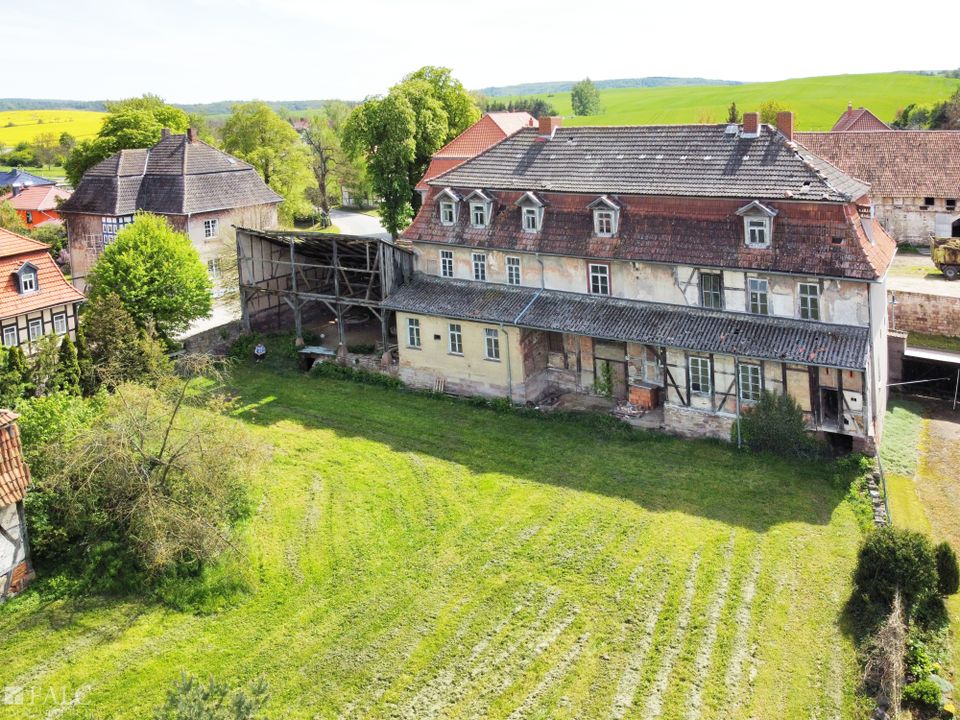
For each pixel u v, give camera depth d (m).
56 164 168.75
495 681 23.19
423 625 25.66
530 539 29.88
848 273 33.41
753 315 36.34
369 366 47.03
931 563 24.58
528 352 41.62
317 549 29.91
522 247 41.78
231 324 51.91
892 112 123.12
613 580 27.25
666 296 38.44
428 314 43.09
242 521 31.61
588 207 40.09
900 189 63.00
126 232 48.12
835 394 34.19
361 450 37.78
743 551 28.28
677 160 39.47
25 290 43.69
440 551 29.48
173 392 36.56
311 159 98.38
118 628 25.94
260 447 32.44
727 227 36.66
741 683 22.53
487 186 43.56
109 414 31.02
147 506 27.88
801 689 22.20
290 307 55.31
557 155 43.34
